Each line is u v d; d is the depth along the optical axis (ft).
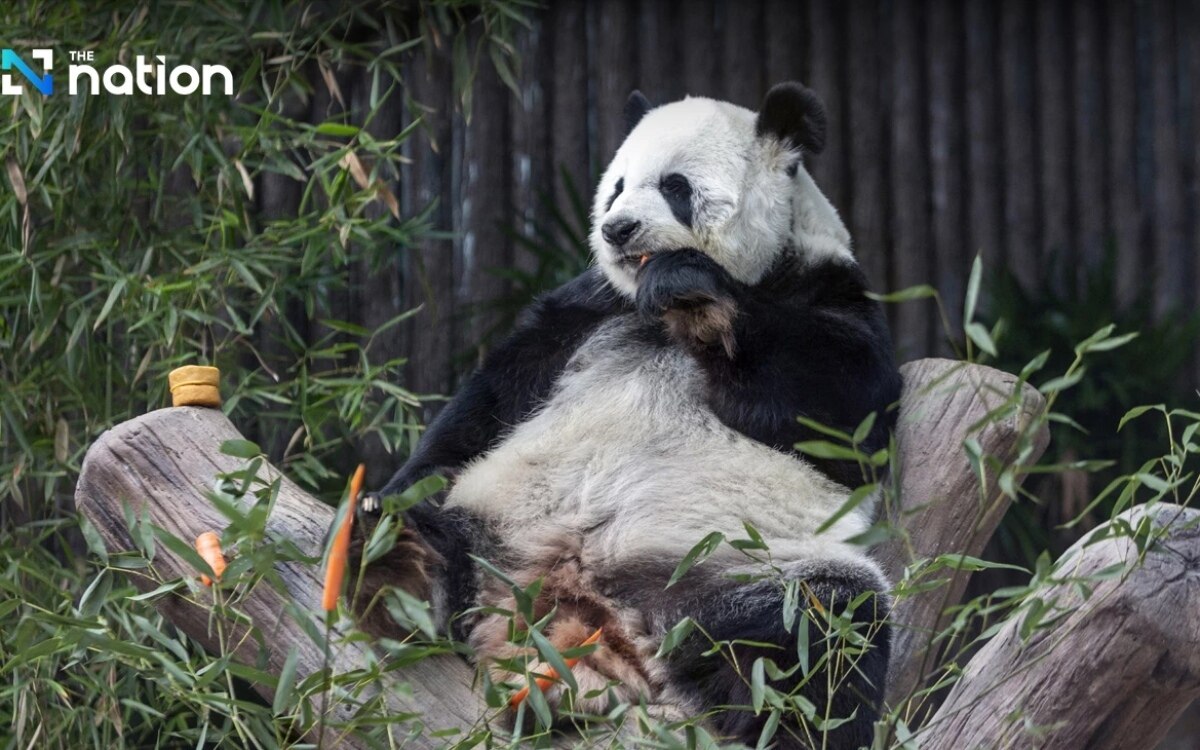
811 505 22.47
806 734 19.34
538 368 25.64
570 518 22.25
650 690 20.79
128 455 20.66
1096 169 46.75
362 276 43.42
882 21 46.62
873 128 46.03
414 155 43.98
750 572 21.18
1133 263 46.34
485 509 22.72
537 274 42.93
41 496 36.73
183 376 21.84
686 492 22.25
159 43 34.42
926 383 24.86
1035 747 19.08
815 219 25.85
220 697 18.88
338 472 41.39
